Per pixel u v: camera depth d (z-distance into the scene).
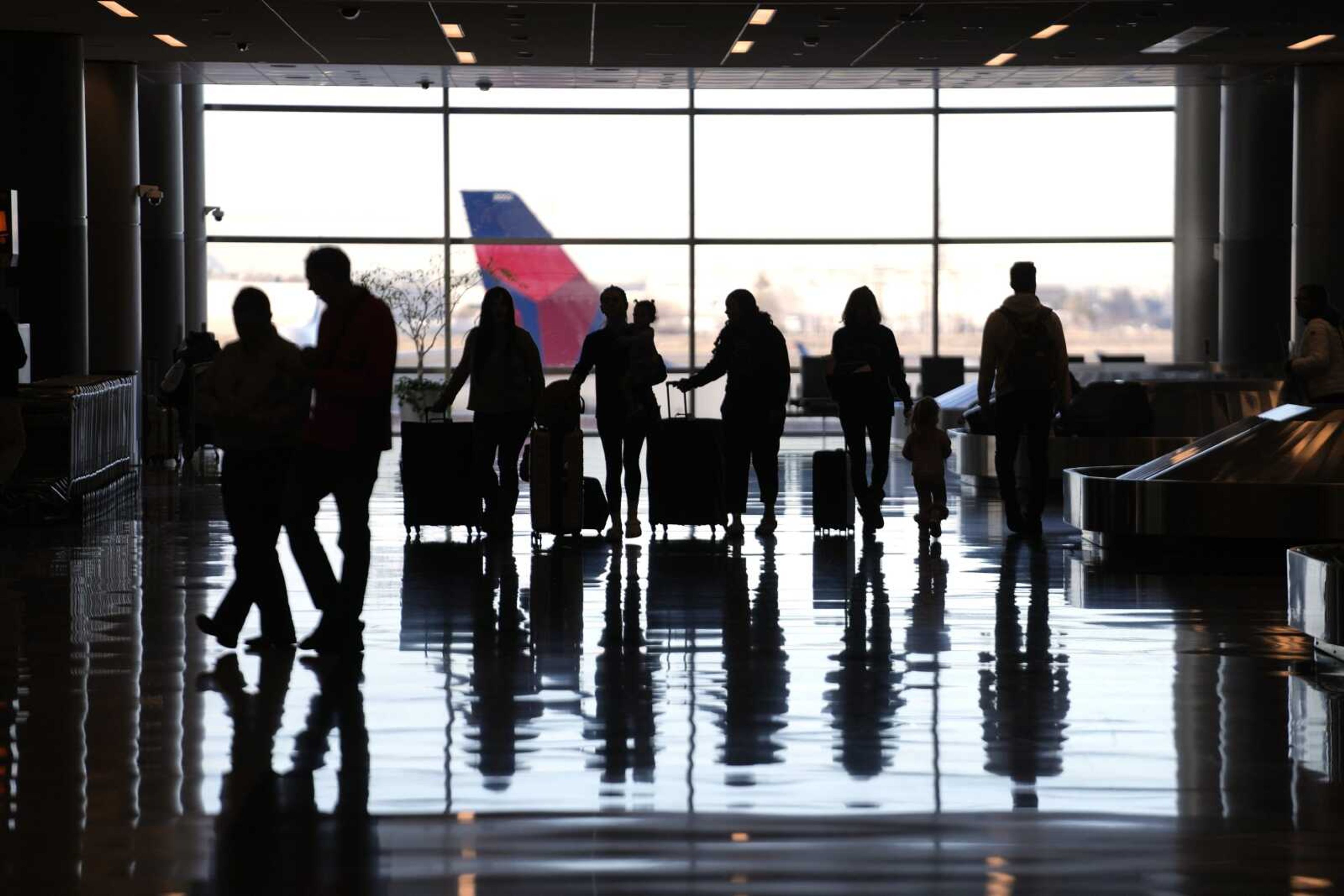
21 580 11.54
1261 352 28.27
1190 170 31.22
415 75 26.20
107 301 23.80
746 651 8.95
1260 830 5.75
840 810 5.97
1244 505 12.51
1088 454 18.44
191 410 21.94
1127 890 5.14
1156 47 22.22
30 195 20.27
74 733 7.08
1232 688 8.02
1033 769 6.52
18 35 20.25
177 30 20.50
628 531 14.05
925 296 32.31
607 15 19.34
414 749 6.81
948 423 24.09
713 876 5.25
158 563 12.48
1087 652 8.92
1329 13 19.44
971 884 5.18
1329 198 23.97
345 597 9.01
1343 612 8.43
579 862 5.39
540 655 8.81
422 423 14.40
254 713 7.45
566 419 13.71
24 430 15.21
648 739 7.00
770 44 21.80
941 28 20.39
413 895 5.09
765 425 14.27
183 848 5.55
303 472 8.91
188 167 29.55
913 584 11.46
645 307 13.85
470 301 31.81
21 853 5.50
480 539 14.04
